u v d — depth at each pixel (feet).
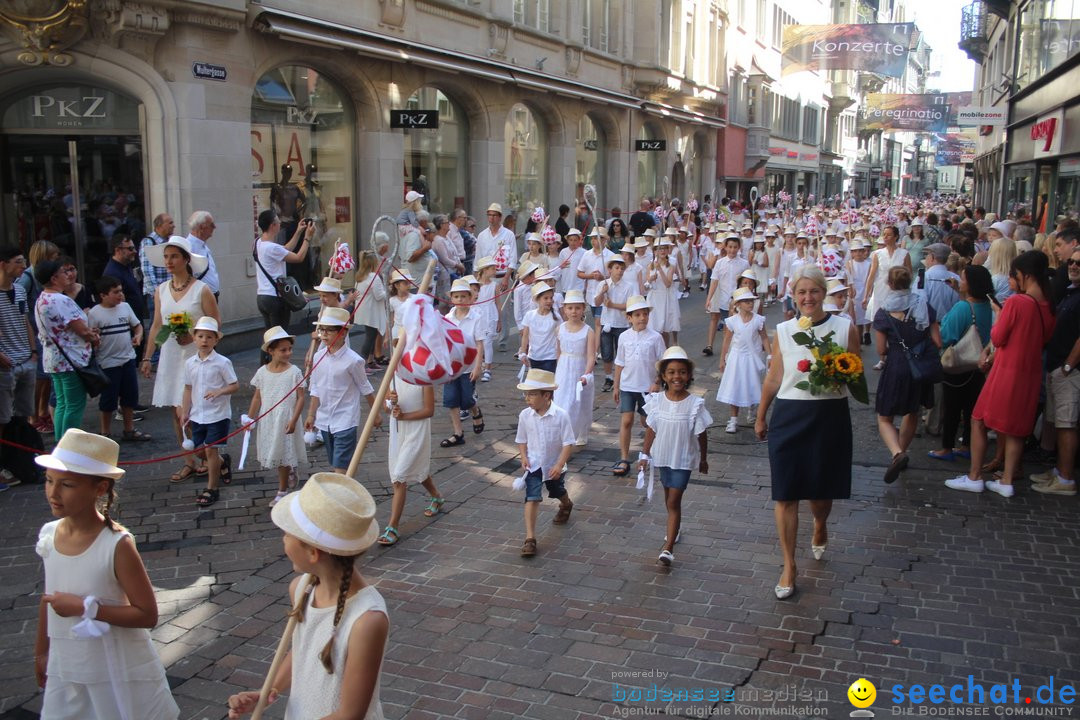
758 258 54.75
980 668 16.39
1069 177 61.21
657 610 18.69
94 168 43.73
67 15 38.09
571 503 23.99
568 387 29.55
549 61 79.20
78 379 27.12
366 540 9.18
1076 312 25.29
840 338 19.52
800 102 185.68
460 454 29.81
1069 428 25.17
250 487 26.35
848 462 19.40
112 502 11.55
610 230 64.03
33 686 15.83
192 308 27.55
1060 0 65.62
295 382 24.25
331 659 9.15
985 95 133.80
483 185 70.28
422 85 59.98
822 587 19.75
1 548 21.56
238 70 44.68
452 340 15.85
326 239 54.13
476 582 20.08
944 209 111.04
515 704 15.28
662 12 105.60
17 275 26.30
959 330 28.14
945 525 23.45
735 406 32.14
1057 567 20.77
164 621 18.33
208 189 43.29
